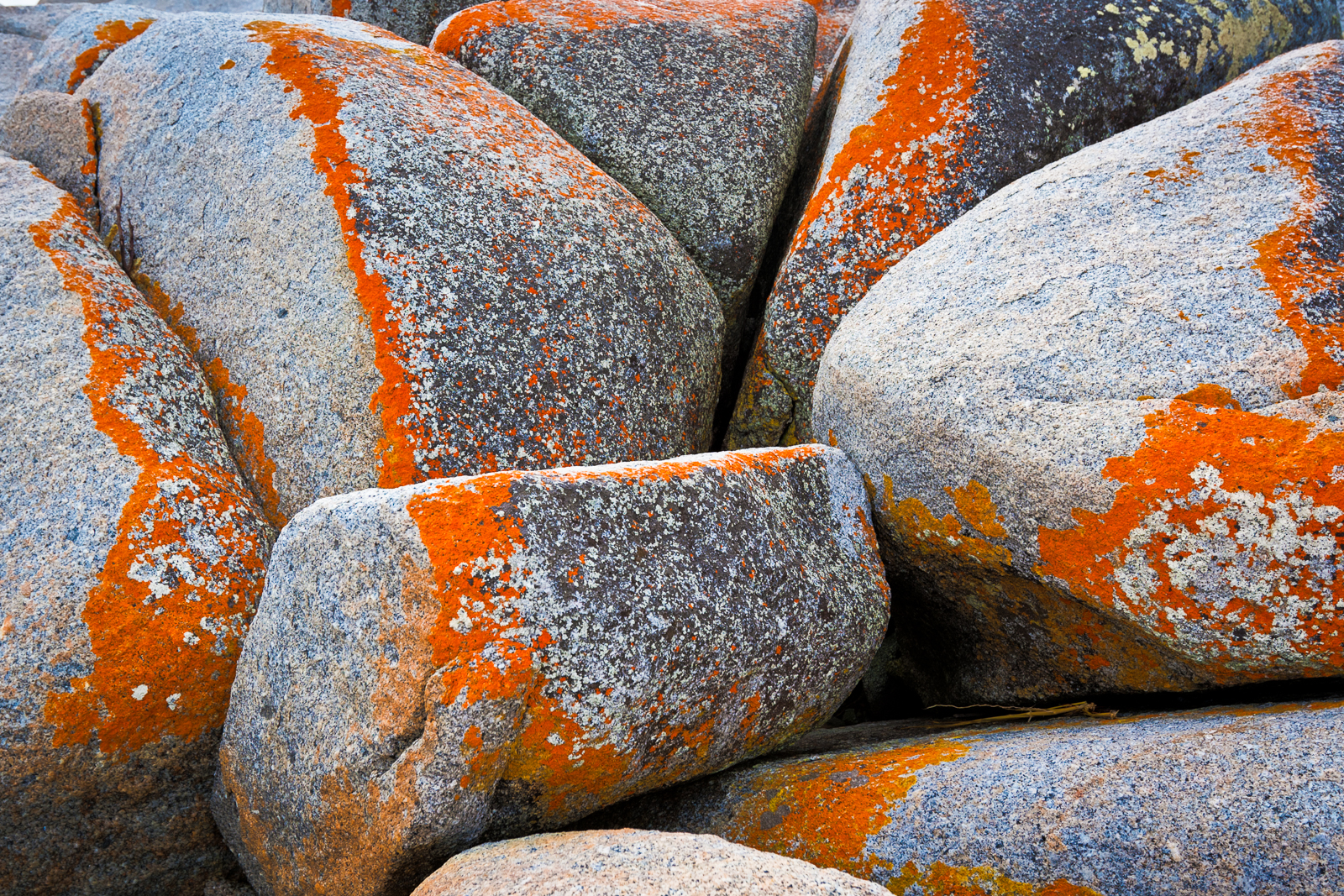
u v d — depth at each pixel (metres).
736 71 3.34
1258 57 3.15
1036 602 2.03
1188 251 1.91
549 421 2.31
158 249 2.59
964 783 1.59
